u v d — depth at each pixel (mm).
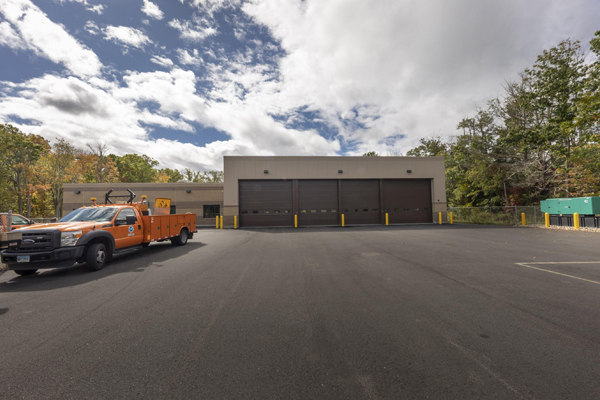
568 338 3117
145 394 2215
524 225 20734
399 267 7004
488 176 28812
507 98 26844
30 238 6465
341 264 7441
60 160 40781
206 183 26969
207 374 2492
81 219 8125
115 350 2957
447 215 25750
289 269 6895
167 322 3717
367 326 3504
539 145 23188
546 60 21406
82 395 2209
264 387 2291
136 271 6918
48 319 3885
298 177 23359
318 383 2338
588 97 18516
